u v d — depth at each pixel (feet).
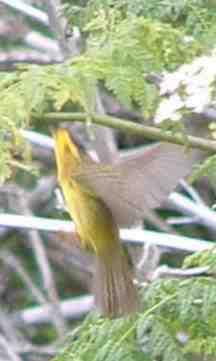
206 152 22.65
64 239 21.30
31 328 49.14
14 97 21.13
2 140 20.89
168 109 21.57
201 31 24.41
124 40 22.38
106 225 21.01
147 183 18.95
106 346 23.50
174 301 23.76
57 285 50.44
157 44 22.61
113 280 21.08
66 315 48.32
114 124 21.94
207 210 40.52
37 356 47.21
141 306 23.70
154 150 19.21
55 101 22.30
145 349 23.54
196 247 32.37
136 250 32.94
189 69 21.59
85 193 20.86
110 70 21.65
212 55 21.89
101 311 21.09
